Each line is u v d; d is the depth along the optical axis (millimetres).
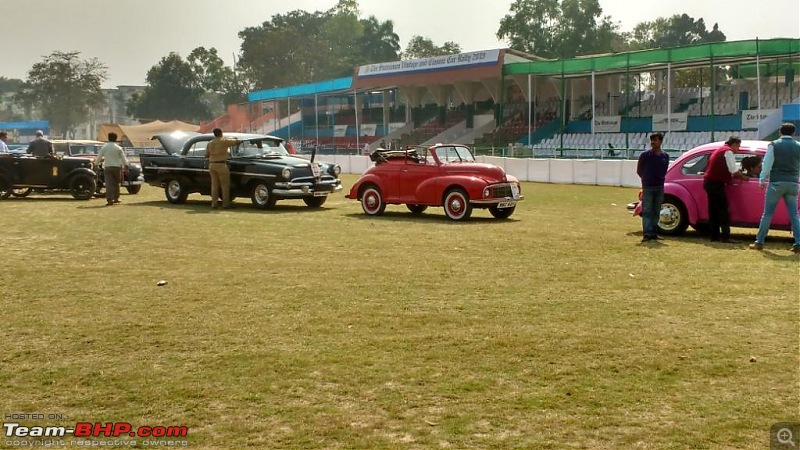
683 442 4336
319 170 18609
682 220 12641
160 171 19859
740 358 5809
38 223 15094
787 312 7195
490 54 45188
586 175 29141
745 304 7555
